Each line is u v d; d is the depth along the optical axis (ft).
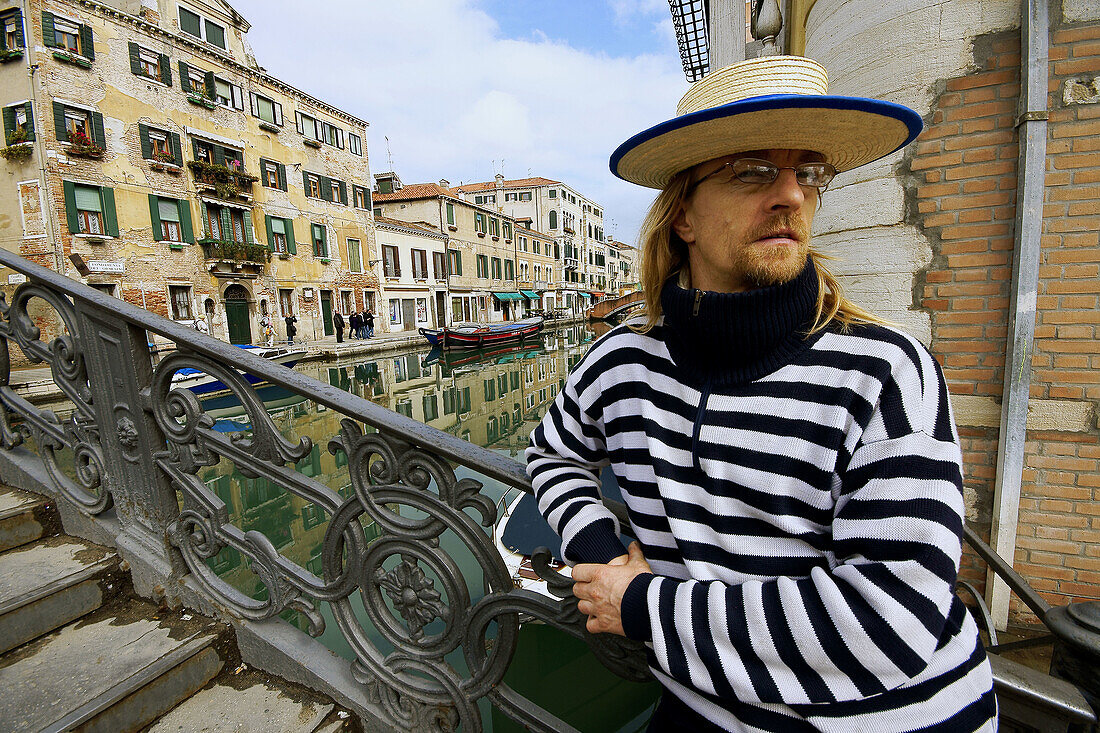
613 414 3.08
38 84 46.57
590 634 3.37
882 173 9.77
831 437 2.22
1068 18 8.13
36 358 6.17
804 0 11.57
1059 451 8.85
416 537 3.94
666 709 2.91
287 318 68.85
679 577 2.66
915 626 1.86
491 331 88.48
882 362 2.22
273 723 4.50
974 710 2.12
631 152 2.84
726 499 2.46
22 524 5.94
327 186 79.25
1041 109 8.29
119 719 4.29
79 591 5.26
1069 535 8.91
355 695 4.54
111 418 5.48
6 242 48.49
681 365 2.75
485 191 161.68
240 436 4.65
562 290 160.45
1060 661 2.97
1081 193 8.32
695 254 2.97
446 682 4.07
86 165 49.96
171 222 57.77
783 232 2.52
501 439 40.45
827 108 2.33
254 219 67.72
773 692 2.10
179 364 4.80
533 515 14.76
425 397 55.21
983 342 9.30
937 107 9.20
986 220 9.09
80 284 5.40
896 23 9.37
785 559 2.35
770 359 2.45
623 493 3.00
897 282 9.80
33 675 4.53
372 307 88.43
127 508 5.64
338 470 30.19
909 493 1.98
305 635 4.99
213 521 4.99
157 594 5.43
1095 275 8.36
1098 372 8.48
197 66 60.23
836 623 1.98
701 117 2.43
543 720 3.66
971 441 9.58
